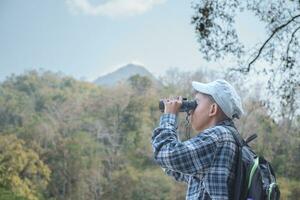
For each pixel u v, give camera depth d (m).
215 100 2.62
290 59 10.98
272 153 33.31
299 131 15.06
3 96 82.00
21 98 82.56
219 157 2.46
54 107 79.50
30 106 79.75
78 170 60.44
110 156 64.25
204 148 2.46
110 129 69.31
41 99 84.38
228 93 2.62
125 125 70.81
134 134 68.31
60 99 84.44
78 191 59.56
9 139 55.88
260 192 2.40
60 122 72.12
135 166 62.66
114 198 57.53
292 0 10.91
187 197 2.57
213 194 2.43
